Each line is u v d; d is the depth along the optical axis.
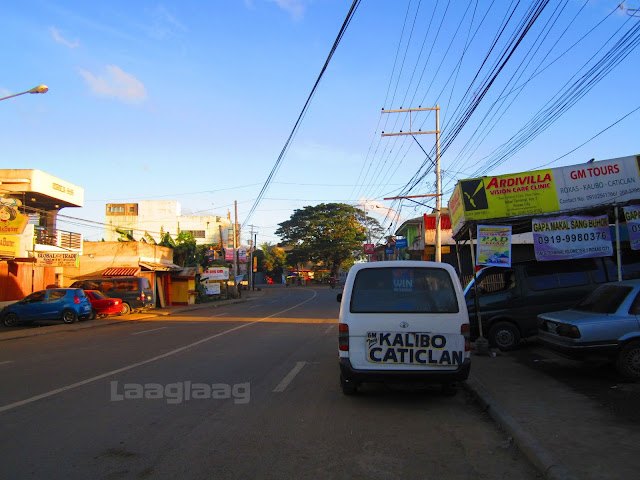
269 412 6.40
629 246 11.04
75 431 5.60
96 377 8.69
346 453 4.95
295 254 77.00
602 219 9.48
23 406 6.71
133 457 4.80
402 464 4.67
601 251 9.46
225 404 6.79
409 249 37.53
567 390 7.12
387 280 6.82
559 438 5.03
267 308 30.86
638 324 7.44
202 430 5.63
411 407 6.70
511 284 11.18
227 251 57.94
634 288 7.77
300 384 8.07
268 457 4.82
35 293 21.23
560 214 9.66
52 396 7.27
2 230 19.56
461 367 6.44
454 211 12.16
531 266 11.20
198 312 29.34
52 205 28.91
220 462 4.68
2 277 22.75
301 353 11.45
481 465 4.66
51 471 4.46
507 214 9.88
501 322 10.92
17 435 5.47
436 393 7.47
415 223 37.06
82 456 4.83
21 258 21.23
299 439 5.35
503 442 5.30
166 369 9.39
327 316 22.92
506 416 5.84
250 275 73.25
